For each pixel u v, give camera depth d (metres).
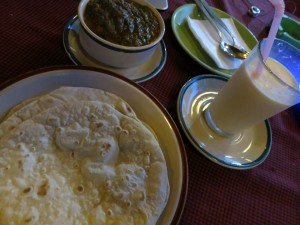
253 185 0.31
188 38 0.41
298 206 0.31
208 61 0.40
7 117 0.23
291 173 0.34
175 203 0.24
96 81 0.28
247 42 0.47
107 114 0.25
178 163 0.26
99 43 0.28
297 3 0.74
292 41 0.51
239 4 0.55
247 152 0.33
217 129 0.32
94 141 0.24
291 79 0.31
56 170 0.22
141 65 0.34
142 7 0.34
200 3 0.45
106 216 0.21
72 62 0.31
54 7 0.36
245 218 0.28
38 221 0.19
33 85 0.25
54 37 0.33
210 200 0.28
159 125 0.28
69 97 0.25
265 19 0.55
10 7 0.33
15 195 0.20
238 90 0.29
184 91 0.33
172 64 0.38
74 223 0.20
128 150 0.25
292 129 0.39
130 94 0.29
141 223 0.21
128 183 0.23
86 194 0.22
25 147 0.22
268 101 0.28
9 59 0.29
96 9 0.30
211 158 0.30
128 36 0.30
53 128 0.23
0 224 0.18
